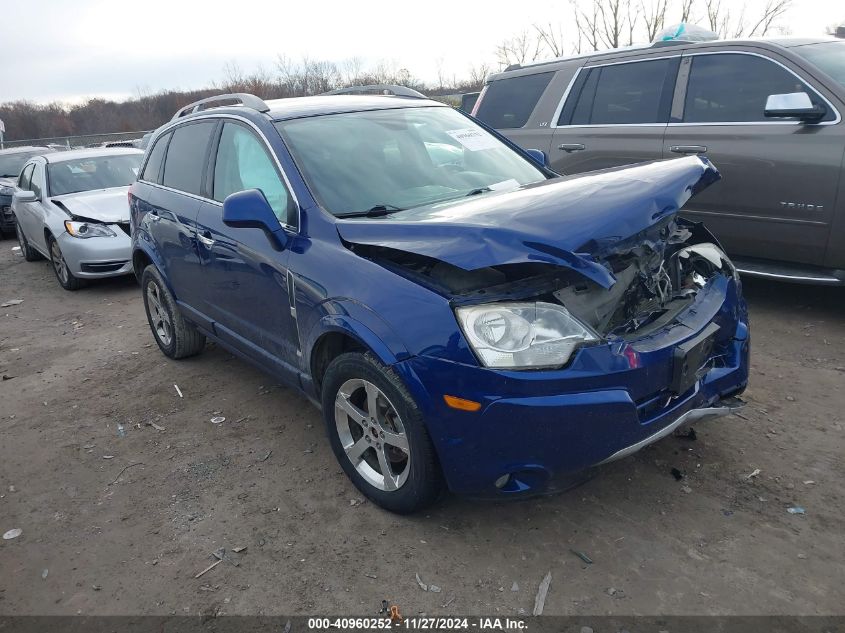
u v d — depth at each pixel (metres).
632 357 2.53
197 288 4.41
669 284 3.16
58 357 5.72
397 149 3.79
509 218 2.61
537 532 2.88
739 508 2.93
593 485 3.15
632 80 5.82
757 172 4.90
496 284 2.62
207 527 3.11
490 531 2.90
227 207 3.17
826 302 5.34
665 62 5.60
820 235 4.66
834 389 3.92
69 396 4.80
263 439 3.89
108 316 6.91
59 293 8.20
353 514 3.10
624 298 2.88
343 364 2.96
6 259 10.80
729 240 5.21
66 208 8.02
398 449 2.98
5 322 7.02
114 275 7.88
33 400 4.80
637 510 2.96
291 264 3.23
